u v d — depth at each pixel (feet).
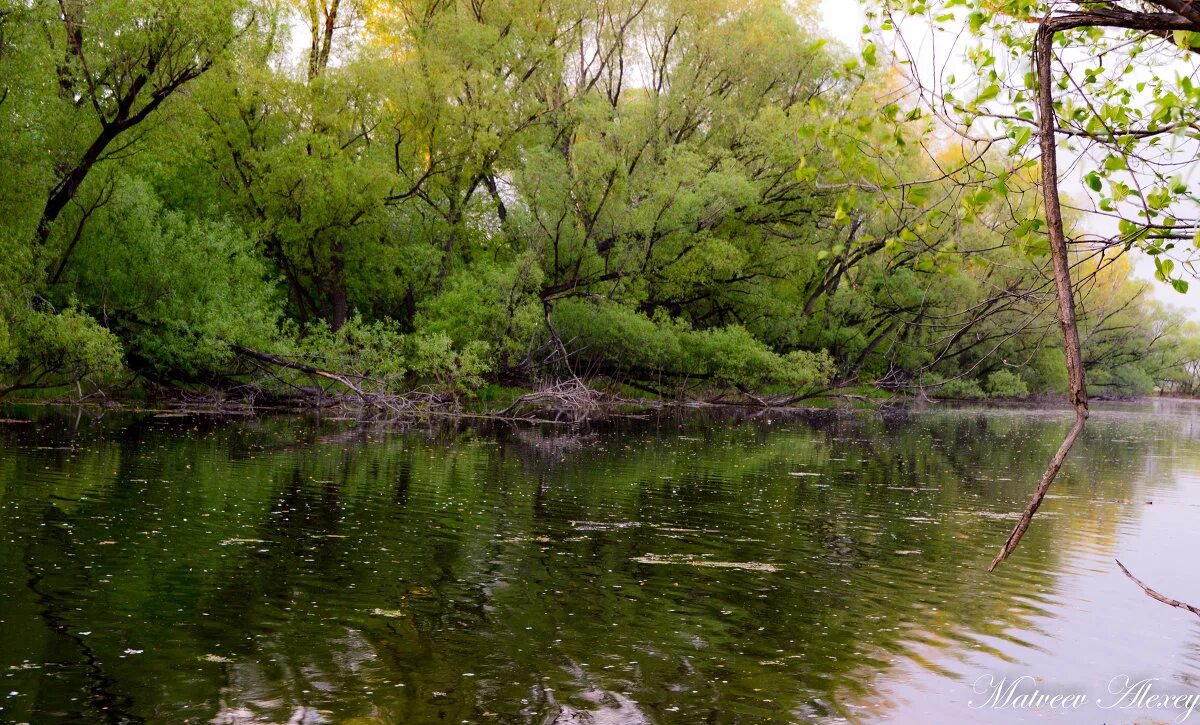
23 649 23.63
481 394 114.21
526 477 56.24
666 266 127.03
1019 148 15.40
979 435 101.86
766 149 123.24
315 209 110.11
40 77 73.15
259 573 31.63
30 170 74.54
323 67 118.52
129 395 101.09
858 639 26.89
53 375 98.17
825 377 128.88
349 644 24.99
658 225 119.24
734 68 130.11
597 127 120.06
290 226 110.93
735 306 146.10
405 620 27.20
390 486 50.62
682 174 118.62
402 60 124.98
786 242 138.10
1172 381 321.32
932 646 26.48
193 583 30.07
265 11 91.91
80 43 80.79
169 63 83.76
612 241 123.95
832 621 28.53
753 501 50.26
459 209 122.62
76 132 82.07
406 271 119.34
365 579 31.48
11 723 19.39
